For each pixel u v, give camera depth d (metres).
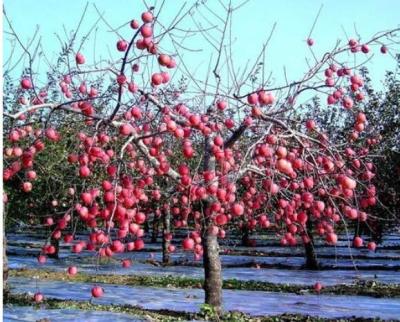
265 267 20.92
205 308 10.31
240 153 9.31
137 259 23.41
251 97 7.01
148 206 12.48
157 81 6.12
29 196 15.97
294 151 7.84
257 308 12.27
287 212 7.64
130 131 7.11
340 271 19.70
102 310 11.02
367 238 29.16
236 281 16.48
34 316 10.27
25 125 7.20
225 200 6.93
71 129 9.50
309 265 20.44
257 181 9.42
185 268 20.45
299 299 13.59
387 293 14.39
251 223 8.97
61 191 11.09
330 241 7.36
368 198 7.70
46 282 16.08
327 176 7.58
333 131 15.81
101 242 6.01
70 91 7.50
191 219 11.13
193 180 7.32
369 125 16.62
